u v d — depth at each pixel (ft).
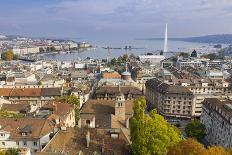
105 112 529.04
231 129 472.03
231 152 339.16
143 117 358.43
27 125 382.83
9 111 508.12
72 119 495.41
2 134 368.07
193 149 315.78
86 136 322.14
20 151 330.95
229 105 527.40
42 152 298.56
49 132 374.84
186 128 568.82
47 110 458.91
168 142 343.26
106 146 324.60
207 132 595.47
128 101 562.25
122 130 372.58
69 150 313.94
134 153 331.77
